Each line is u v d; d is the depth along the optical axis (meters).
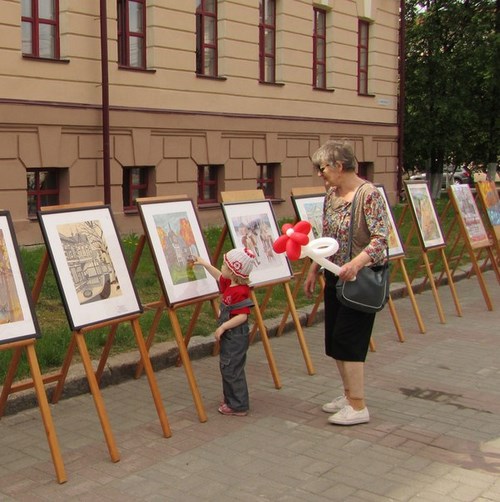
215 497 3.73
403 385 5.71
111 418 4.88
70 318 4.16
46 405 3.92
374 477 3.99
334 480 3.94
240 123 14.68
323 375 5.94
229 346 4.91
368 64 19.19
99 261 4.49
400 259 7.60
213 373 5.94
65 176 11.62
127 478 3.96
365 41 19.03
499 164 28.48
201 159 13.87
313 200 7.12
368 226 4.55
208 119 13.90
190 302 5.11
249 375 5.93
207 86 13.89
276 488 3.84
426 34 23.17
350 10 17.94
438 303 8.01
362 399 4.81
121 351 5.96
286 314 7.18
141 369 5.71
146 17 12.75
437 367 6.24
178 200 5.40
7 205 10.72
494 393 5.54
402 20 19.91
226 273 4.99
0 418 4.78
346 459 4.23
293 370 6.08
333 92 17.55
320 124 17.06
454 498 3.74
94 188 11.98
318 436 4.59
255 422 4.83
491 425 4.84
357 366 4.73
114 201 12.30
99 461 4.18
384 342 7.10
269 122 15.45
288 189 16.28
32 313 3.98
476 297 9.54
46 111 11.05
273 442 4.48
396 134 20.31
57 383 5.05
